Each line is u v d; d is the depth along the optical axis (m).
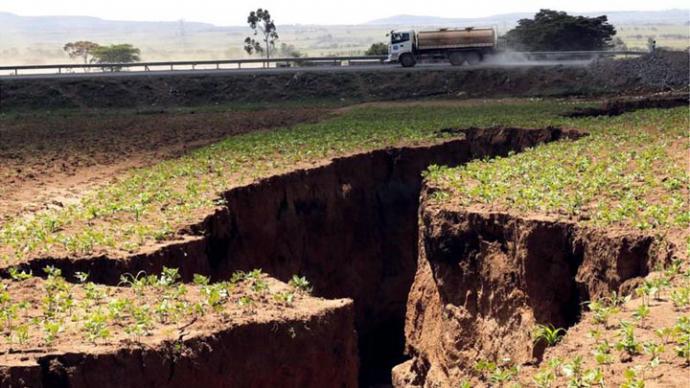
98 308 18.95
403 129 45.19
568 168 31.53
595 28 94.50
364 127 46.72
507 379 16.77
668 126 42.94
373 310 37.78
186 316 18.48
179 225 25.56
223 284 20.81
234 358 17.81
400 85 77.56
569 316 23.50
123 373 16.48
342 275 36.03
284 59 85.12
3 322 17.83
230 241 28.56
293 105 72.25
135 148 46.69
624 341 16.05
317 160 36.62
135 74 80.31
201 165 36.00
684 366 15.16
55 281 20.55
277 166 34.84
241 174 33.16
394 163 39.56
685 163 31.73
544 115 50.88
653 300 18.70
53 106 74.75
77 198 33.00
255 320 18.34
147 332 17.52
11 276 21.19
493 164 33.53
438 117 51.72
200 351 17.34
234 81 79.25
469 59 82.25
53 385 15.91
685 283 18.94
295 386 18.66
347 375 19.70
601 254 22.44
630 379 14.54
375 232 38.00
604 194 26.98
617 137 39.66
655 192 27.03
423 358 29.14
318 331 19.02
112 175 37.91
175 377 16.95
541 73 76.31
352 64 88.88
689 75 72.44
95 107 75.00
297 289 20.94
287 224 32.84
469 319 26.06
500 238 25.34
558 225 23.75
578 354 16.42
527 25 96.56
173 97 77.12
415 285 30.81
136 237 24.52
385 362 38.19
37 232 24.78
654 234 21.83
